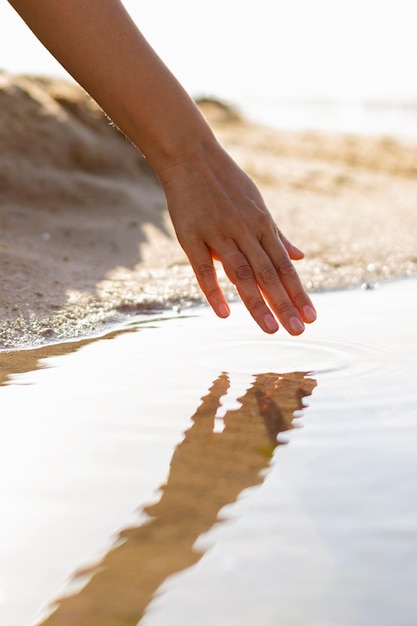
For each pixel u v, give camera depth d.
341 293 1.69
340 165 4.32
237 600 0.78
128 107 1.11
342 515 0.87
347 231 2.41
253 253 1.12
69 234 2.12
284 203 2.95
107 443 1.00
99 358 1.27
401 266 1.92
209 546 0.83
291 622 0.76
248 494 0.90
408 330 1.39
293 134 5.55
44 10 1.08
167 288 1.67
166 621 0.77
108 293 1.61
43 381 1.18
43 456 0.97
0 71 3.13
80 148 2.85
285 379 1.18
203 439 1.01
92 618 0.77
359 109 9.98
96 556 0.83
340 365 1.23
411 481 0.92
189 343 1.34
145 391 1.14
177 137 1.12
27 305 1.50
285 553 0.83
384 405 1.09
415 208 2.96
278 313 1.12
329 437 1.01
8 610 0.78
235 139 4.98
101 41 1.09
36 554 0.83
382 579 0.80
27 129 2.74
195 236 1.12
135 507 0.89
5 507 0.89
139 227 2.28
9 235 2.03
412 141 5.46
